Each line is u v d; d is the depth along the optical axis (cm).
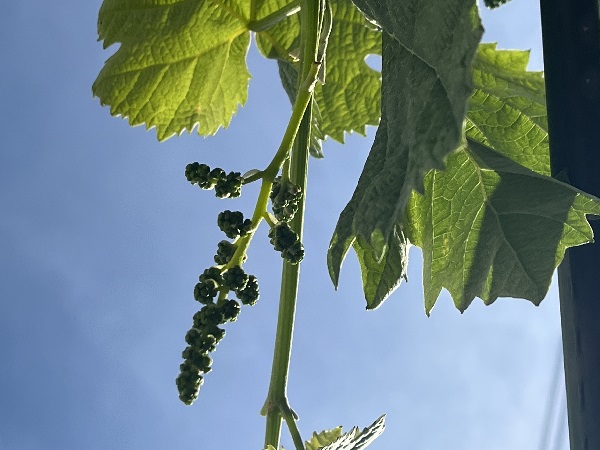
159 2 44
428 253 33
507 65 40
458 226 32
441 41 23
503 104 40
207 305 30
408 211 33
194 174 31
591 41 26
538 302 29
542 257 29
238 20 45
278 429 30
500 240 31
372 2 28
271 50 46
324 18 34
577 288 25
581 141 26
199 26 44
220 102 47
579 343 25
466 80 21
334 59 49
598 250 26
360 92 49
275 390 31
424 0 25
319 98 49
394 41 28
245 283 30
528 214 30
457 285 32
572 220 28
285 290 31
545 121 39
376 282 32
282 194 31
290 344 31
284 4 45
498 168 31
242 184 31
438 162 22
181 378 29
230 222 30
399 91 27
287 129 32
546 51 27
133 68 44
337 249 27
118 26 44
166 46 45
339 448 32
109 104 45
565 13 26
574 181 27
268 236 31
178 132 46
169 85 45
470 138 33
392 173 25
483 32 21
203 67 46
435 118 23
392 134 27
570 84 26
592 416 24
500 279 30
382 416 33
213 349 30
